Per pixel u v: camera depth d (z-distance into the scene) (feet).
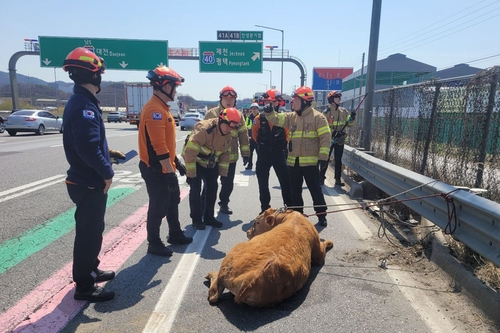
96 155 9.80
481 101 15.16
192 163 16.71
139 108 117.19
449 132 17.57
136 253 14.43
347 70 122.62
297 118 18.79
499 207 10.08
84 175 10.28
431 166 19.22
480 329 9.56
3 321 9.69
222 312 10.33
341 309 10.54
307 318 10.09
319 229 17.56
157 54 87.86
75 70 9.81
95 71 10.00
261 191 19.75
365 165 24.25
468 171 15.90
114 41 86.79
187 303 10.78
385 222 18.48
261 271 9.77
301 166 18.75
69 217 18.44
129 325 9.67
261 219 13.78
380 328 9.70
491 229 10.32
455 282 11.67
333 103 28.19
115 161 13.16
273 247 10.64
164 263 13.57
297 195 19.34
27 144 51.67
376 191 24.29
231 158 20.10
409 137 22.62
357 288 11.77
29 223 17.46
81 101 9.84
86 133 9.66
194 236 16.70
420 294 11.39
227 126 16.72
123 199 22.40
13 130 71.00
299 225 12.25
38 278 12.10
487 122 14.78
